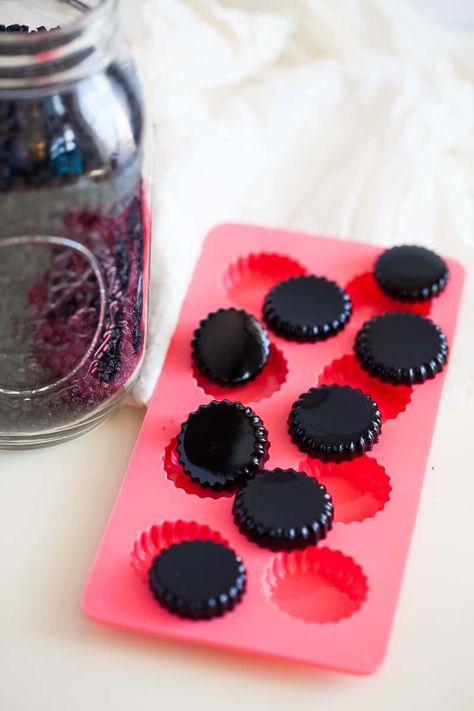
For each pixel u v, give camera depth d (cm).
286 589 47
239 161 62
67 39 42
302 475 49
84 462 51
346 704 45
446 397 54
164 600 45
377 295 57
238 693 45
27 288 45
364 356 53
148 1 64
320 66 65
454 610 48
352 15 67
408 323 54
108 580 46
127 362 50
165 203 58
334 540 47
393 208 61
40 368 47
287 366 53
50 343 47
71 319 46
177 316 55
